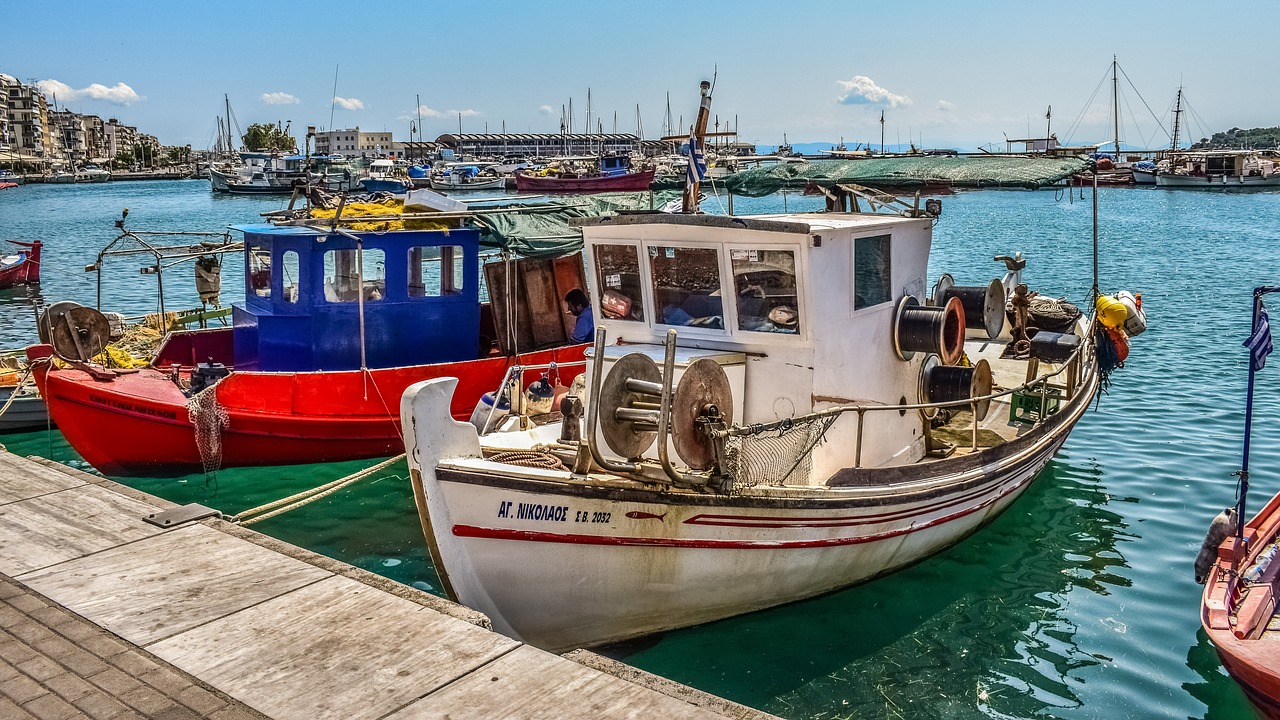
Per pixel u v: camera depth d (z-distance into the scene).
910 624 8.65
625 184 67.38
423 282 13.71
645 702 4.51
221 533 6.52
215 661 4.85
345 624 5.23
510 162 129.50
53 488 7.41
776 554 8.11
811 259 7.98
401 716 4.39
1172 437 13.64
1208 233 46.06
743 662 8.10
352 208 14.26
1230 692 7.42
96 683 4.64
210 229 53.03
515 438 9.41
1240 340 20.03
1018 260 14.13
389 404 13.01
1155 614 8.69
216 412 12.07
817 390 8.30
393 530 11.09
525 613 7.42
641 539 7.45
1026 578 9.46
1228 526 7.95
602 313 9.27
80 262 37.69
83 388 11.98
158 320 17.27
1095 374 13.24
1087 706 7.31
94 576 5.81
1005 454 10.00
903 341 9.41
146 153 196.88
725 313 8.51
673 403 6.58
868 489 8.45
